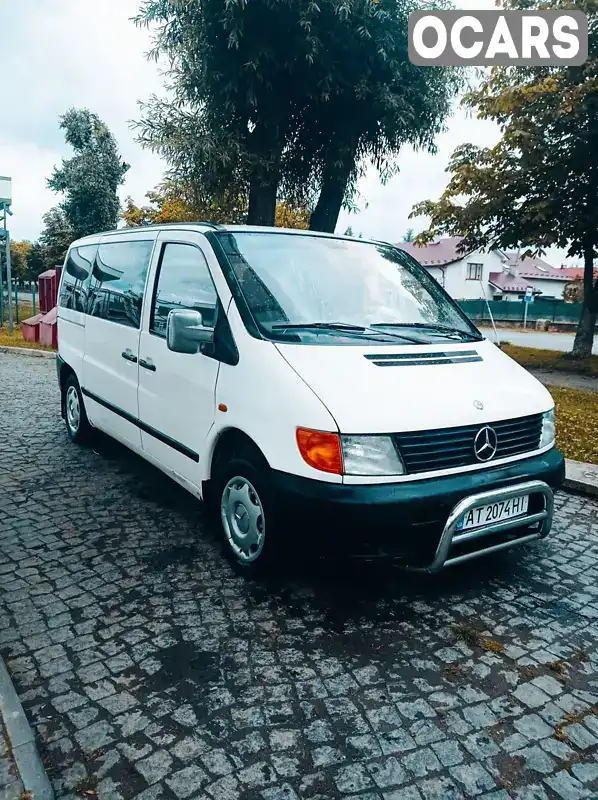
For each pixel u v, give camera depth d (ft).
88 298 18.48
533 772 7.44
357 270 13.94
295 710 8.31
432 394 10.46
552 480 11.46
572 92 40.65
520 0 43.88
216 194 40.60
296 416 9.89
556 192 43.73
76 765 7.28
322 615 10.64
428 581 11.93
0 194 55.77
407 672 9.20
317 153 43.34
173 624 10.21
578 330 51.42
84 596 11.01
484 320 135.64
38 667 9.02
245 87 36.96
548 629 10.45
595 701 8.72
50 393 29.86
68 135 94.27
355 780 7.21
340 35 36.19
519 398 11.47
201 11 35.29
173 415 13.38
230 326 11.71
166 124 38.50
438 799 7.00
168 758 7.42
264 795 6.95
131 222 102.99
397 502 9.55
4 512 14.74
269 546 10.80
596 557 13.24
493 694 8.79
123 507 15.24
